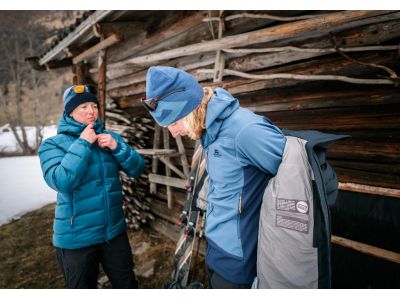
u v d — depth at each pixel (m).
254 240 1.04
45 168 1.53
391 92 1.64
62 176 1.45
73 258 1.59
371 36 1.61
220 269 1.11
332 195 1.04
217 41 2.02
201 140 1.11
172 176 3.66
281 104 2.17
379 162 1.82
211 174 1.08
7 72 22.83
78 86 1.65
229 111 0.98
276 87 2.18
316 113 2.04
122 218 1.78
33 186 7.23
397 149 1.72
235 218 1.06
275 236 0.90
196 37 2.62
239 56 2.32
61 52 3.87
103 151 1.72
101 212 1.63
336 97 1.87
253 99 2.35
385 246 1.74
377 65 1.53
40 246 3.68
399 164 1.73
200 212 1.57
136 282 1.86
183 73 0.98
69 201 1.56
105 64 3.06
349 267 1.90
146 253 3.31
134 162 1.85
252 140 0.90
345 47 1.71
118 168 1.83
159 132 3.58
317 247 0.86
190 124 1.01
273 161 0.92
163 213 3.75
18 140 14.93
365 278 1.83
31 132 18.39
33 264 3.20
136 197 4.10
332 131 1.99
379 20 1.48
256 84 2.23
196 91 0.98
